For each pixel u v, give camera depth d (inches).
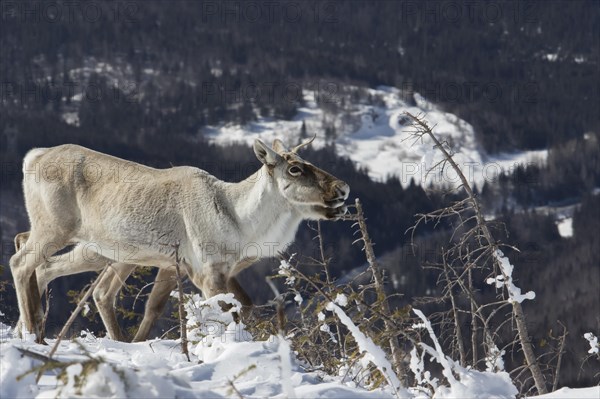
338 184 1207.6
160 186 1233.4
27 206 1252.5
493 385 729.0
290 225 1254.3
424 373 777.6
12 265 1215.6
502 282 1232.2
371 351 702.5
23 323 1173.1
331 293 976.3
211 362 796.6
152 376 565.6
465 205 1302.9
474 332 1269.7
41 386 636.1
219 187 1241.4
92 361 560.1
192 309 992.2
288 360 596.7
